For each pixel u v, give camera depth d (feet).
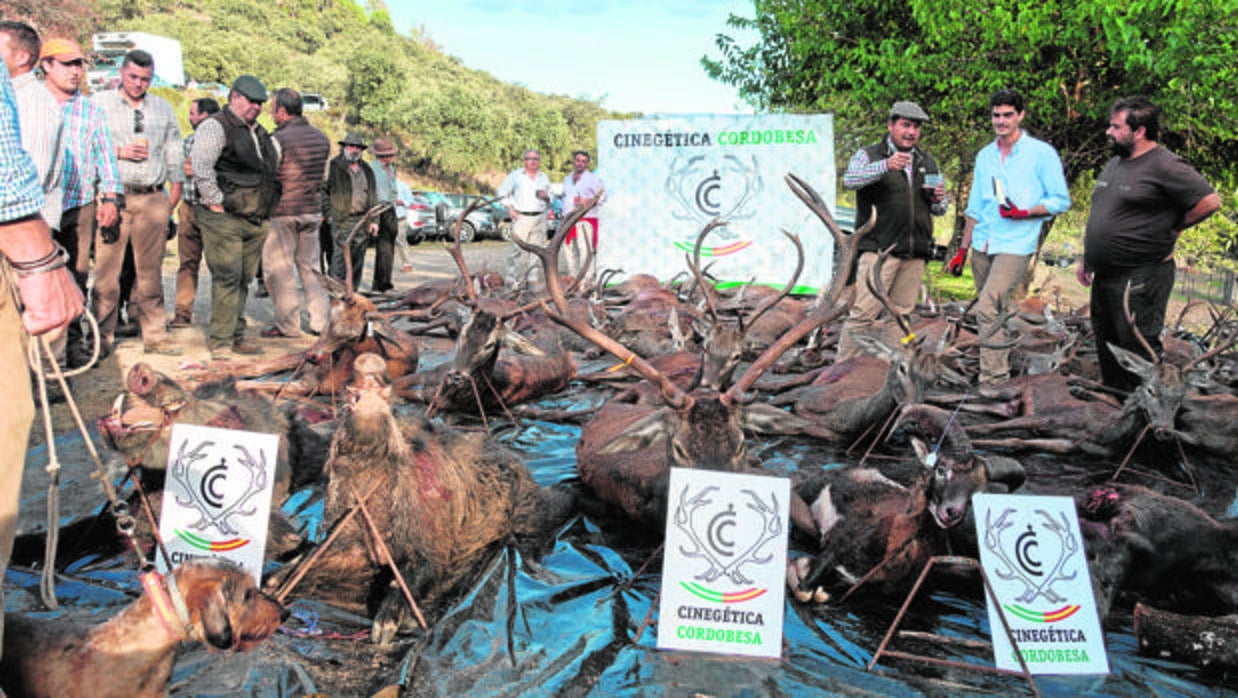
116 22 197.88
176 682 10.19
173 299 38.45
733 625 11.56
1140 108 20.42
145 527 13.43
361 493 11.96
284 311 30.42
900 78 46.68
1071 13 41.14
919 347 19.86
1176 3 38.29
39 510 13.96
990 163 24.57
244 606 8.79
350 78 197.98
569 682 10.68
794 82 56.44
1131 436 20.45
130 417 12.73
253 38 234.79
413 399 22.82
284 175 29.48
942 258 62.44
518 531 15.35
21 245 7.89
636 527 16.08
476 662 11.07
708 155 43.37
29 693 8.18
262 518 12.03
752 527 11.75
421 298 38.29
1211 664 11.42
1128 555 13.70
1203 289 62.44
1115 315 21.85
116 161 22.75
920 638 12.22
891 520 13.19
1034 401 23.09
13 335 7.98
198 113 32.50
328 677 10.53
